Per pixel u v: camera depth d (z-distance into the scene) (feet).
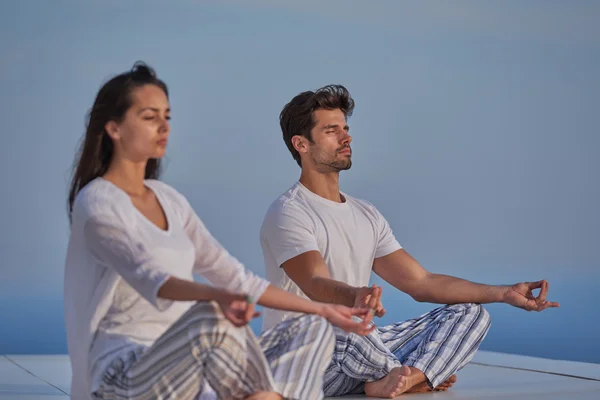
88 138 20.44
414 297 29.71
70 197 20.68
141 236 19.70
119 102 20.10
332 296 25.89
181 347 17.74
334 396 27.45
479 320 28.35
